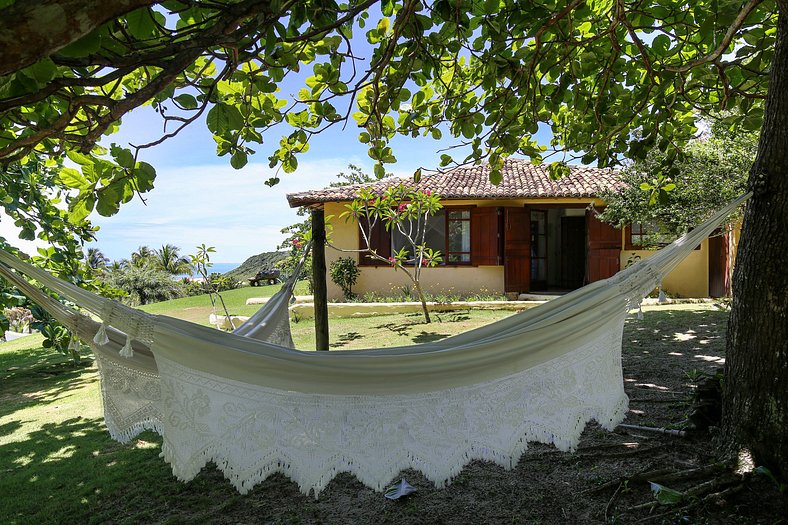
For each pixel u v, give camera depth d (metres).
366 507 2.75
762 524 2.22
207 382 2.15
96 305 2.06
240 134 2.79
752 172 2.68
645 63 3.22
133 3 0.95
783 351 2.45
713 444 2.97
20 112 1.84
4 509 2.90
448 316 9.45
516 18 2.69
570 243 14.47
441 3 2.28
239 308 12.31
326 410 2.24
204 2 1.57
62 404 5.38
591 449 3.22
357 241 11.66
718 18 2.49
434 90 4.05
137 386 2.44
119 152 1.87
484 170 13.25
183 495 2.98
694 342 6.24
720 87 3.81
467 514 2.61
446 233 11.65
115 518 2.76
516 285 11.38
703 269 10.87
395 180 12.66
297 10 2.04
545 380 2.40
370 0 2.05
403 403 2.29
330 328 8.78
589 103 3.74
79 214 1.95
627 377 4.82
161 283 24.33
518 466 3.10
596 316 2.48
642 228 11.09
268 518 2.67
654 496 2.49
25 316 11.26
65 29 0.88
